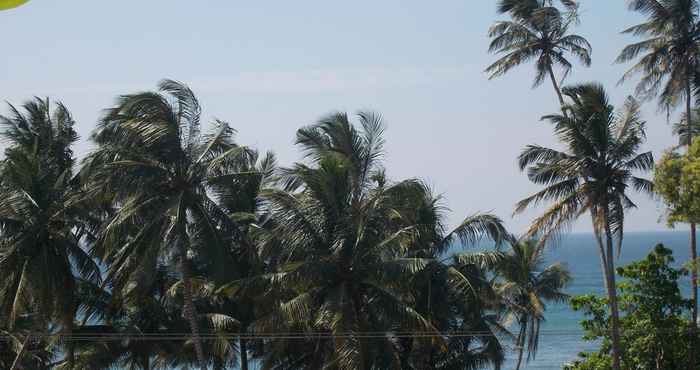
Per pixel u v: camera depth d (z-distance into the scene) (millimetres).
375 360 31828
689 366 38406
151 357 41375
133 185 30938
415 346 36406
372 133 32688
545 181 37188
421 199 34312
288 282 29641
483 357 37031
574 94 36938
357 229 29844
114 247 33938
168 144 31172
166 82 31734
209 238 31578
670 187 31938
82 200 33469
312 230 30359
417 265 29500
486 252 35375
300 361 35562
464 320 36906
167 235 31875
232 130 32781
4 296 34875
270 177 35906
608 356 39125
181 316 38281
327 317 29250
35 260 33750
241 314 38938
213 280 33062
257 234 34062
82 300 37781
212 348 38281
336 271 30375
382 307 30609
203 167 32062
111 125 32156
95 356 37156
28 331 38656
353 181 31266
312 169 30516
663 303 38656
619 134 36531
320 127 32719
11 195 34062
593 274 177500
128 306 37562
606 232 36656
